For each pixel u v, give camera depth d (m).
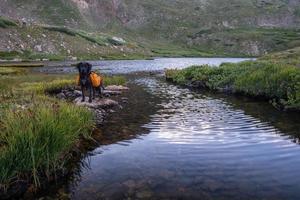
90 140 12.30
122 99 22.61
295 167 9.37
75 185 8.43
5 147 8.52
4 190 7.93
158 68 67.62
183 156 10.45
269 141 11.96
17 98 18.05
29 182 8.38
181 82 34.12
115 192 7.99
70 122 10.98
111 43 166.12
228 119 15.84
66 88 25.70
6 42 113.00
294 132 13.20
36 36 125.62
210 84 29.41
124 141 12.21
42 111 10.03
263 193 7.83
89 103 18.33
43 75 41.97
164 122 15.29
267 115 16.67
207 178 8.71
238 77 26.11
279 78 21.09
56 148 9.09
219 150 11.01
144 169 9.39
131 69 63.78
